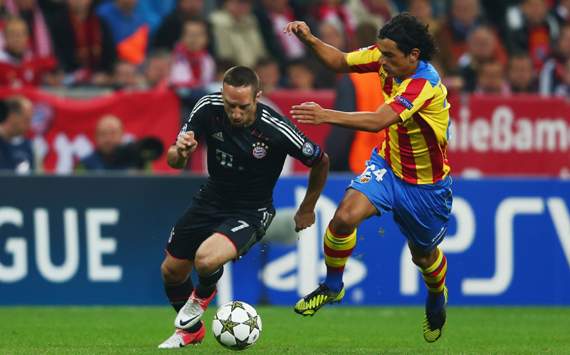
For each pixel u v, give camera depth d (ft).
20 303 118.11
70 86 150.92
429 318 88.33
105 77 155.02
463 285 125.70
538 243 127.24
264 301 121.90
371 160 82.38
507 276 126.52
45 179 118.62
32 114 136.98
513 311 122.01
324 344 92.73
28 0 159.33
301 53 173.58
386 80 80.84
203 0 182.70
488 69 164.04
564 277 127.65
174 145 78.43
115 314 113.29
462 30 175.63
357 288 123.65
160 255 120.78
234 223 80.02
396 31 76.64
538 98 153.89
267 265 122.01
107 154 136.87
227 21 166.61
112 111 140.15
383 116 74.59
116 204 120.16
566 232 127.85
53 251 118.73
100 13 161.27
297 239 122.42
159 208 120.88
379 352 82.94
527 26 187.42
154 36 167.63
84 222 119.34
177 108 141.49
